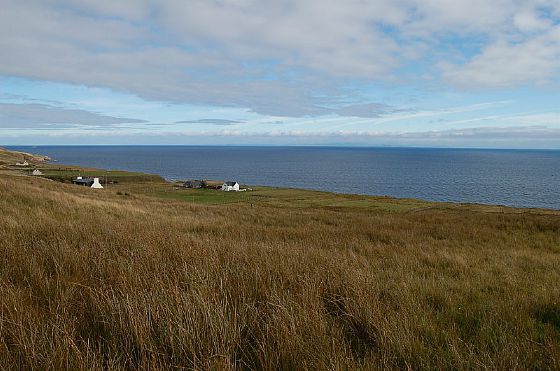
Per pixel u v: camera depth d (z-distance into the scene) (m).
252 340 3.49
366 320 3.98
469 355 3.36
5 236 7.02
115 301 3.66
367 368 2.98
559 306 5.24
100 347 3.01
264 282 4.94
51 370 2.68
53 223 9.83
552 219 23.27
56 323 3.21
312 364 3.01
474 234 16.77
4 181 22.48
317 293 4.56
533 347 3.78
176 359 2.99
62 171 112.31
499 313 4.80
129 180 98.44
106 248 6.51
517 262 10.12
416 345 3.53
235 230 14.52
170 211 24.75
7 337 3.11
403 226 20.12
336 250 9.41
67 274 5.02
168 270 5.27
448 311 4.95
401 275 7.05
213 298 3.92
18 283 4.58
